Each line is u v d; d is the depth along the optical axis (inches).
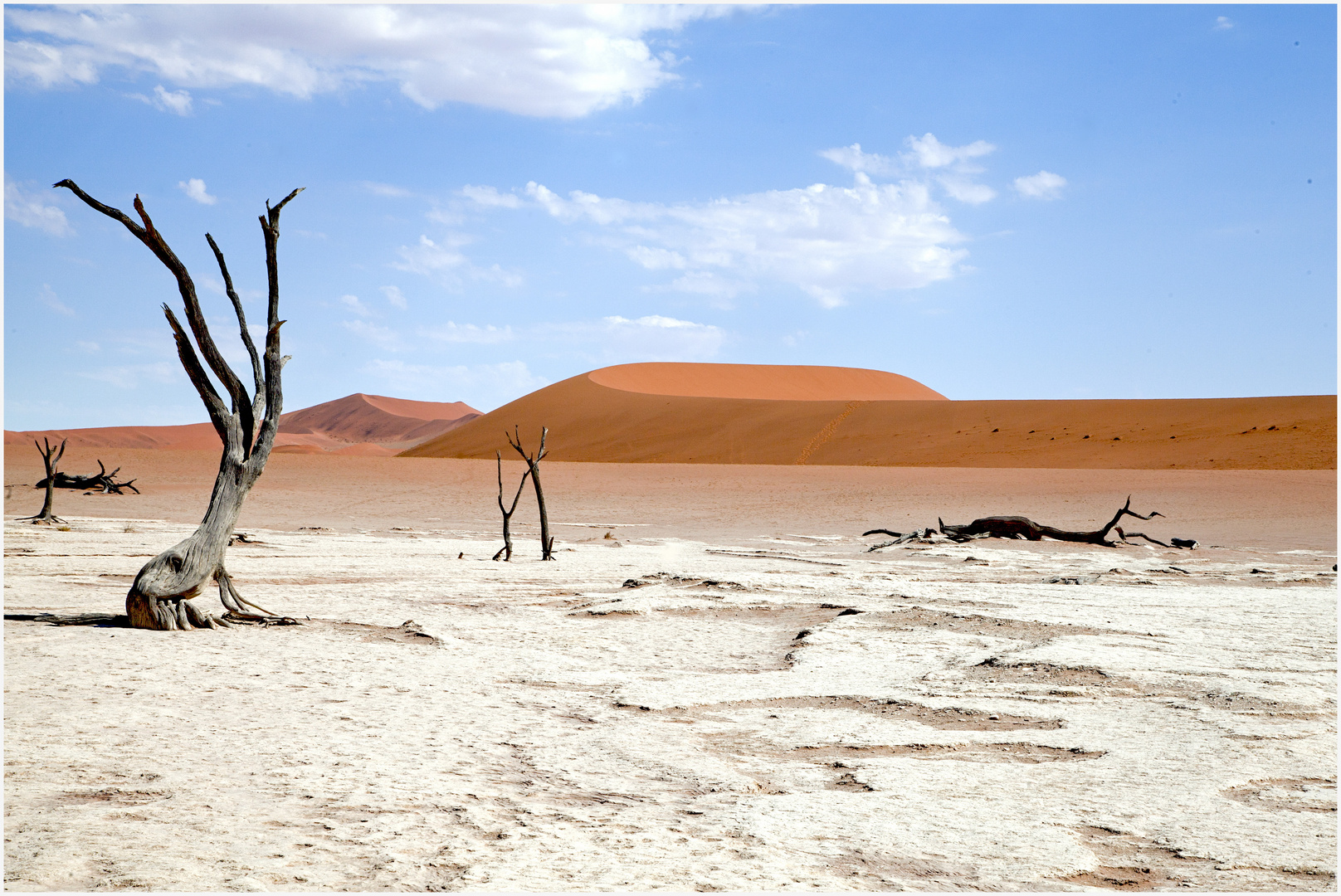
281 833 164.6
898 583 637.9
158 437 5664.4
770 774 209.3
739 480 1883.6
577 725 252.2
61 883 140.3
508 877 146.4
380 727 244.2
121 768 200.8
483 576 672.4
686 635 427.2
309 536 1053.2
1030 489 1647.4
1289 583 699.4
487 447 4293.8
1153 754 228.5
